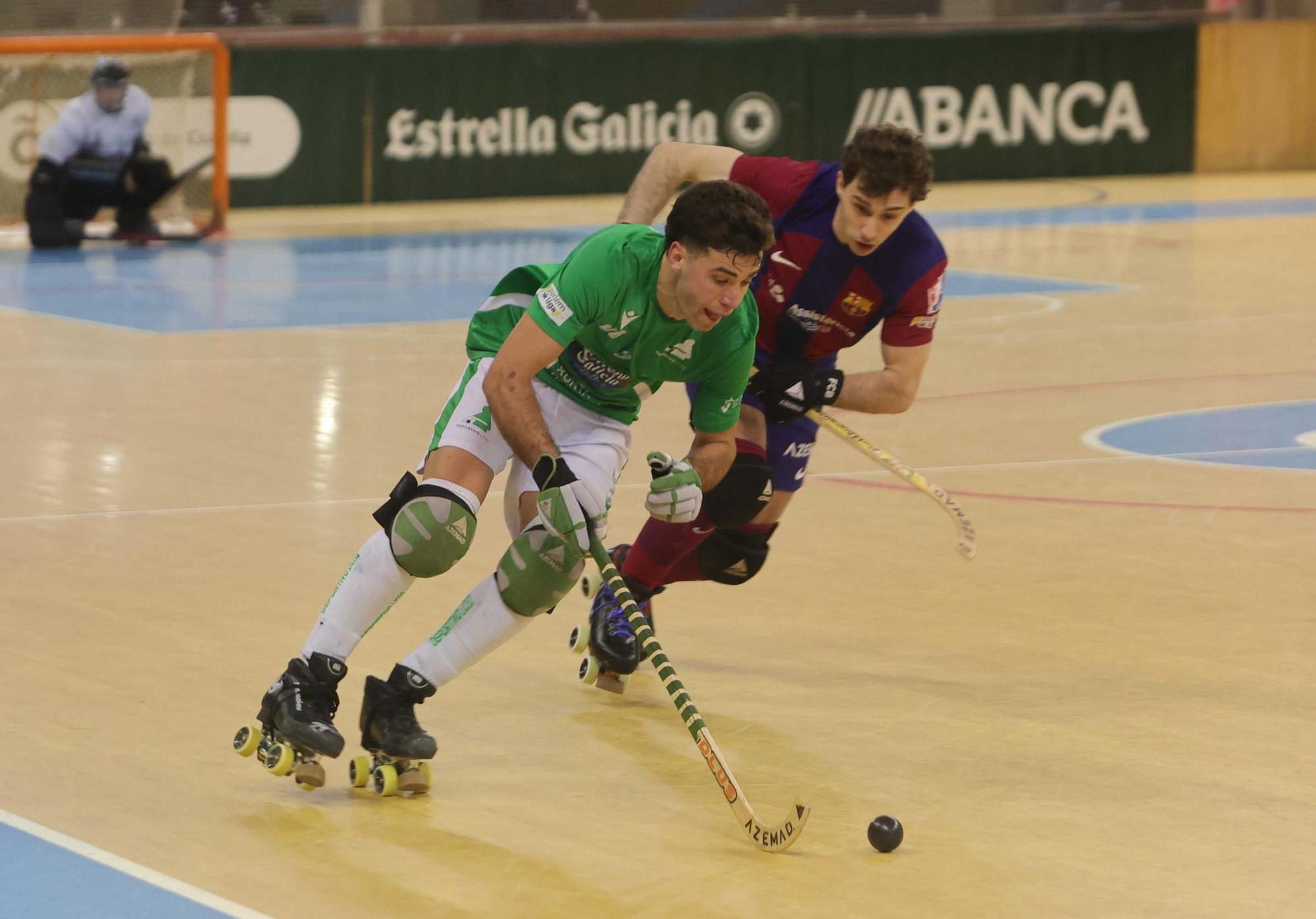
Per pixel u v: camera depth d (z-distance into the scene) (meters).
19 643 16.70
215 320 41.62
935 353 36.88
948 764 13.70
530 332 12.52
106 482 24.14
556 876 11.42
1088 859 11.73
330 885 11.22
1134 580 19.31
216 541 20.83
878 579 19.50
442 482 12.86
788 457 16.72
